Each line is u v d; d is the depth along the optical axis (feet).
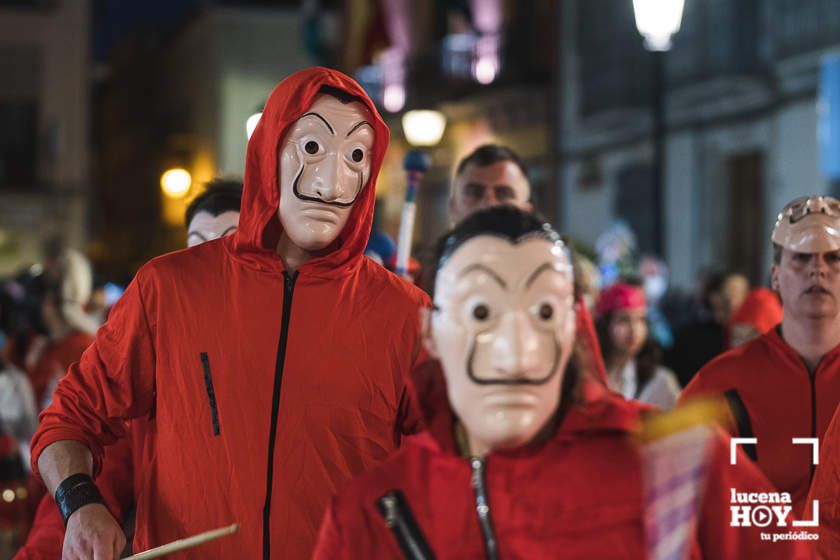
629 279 20.35
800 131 49.16
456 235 7.47
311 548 10.78
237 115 122.62
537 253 7.32
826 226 12.71
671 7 27.99
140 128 152.66
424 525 7.60
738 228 55.31
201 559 10.83
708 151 56.39
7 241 113.39
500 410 7.23
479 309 7.27
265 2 122.31
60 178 113.39
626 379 20.34
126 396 11.33
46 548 13.01
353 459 10.92
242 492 10.80
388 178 94.32
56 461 11.02
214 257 11.30
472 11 80.79
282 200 11.15
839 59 34.99
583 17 68.33
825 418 12.77
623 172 64.03
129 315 11.22
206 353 11.03
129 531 13.23
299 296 11.05
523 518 7.44
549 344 7.28
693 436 7.67
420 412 7.72
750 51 52.70
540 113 73.87
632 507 7.45
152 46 147.33
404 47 88.28
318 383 10.92
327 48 95.61
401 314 11.13
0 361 20.99
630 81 62.90
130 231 158.10
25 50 112.78
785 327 13.04
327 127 11.17
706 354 27.17
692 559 7.68
